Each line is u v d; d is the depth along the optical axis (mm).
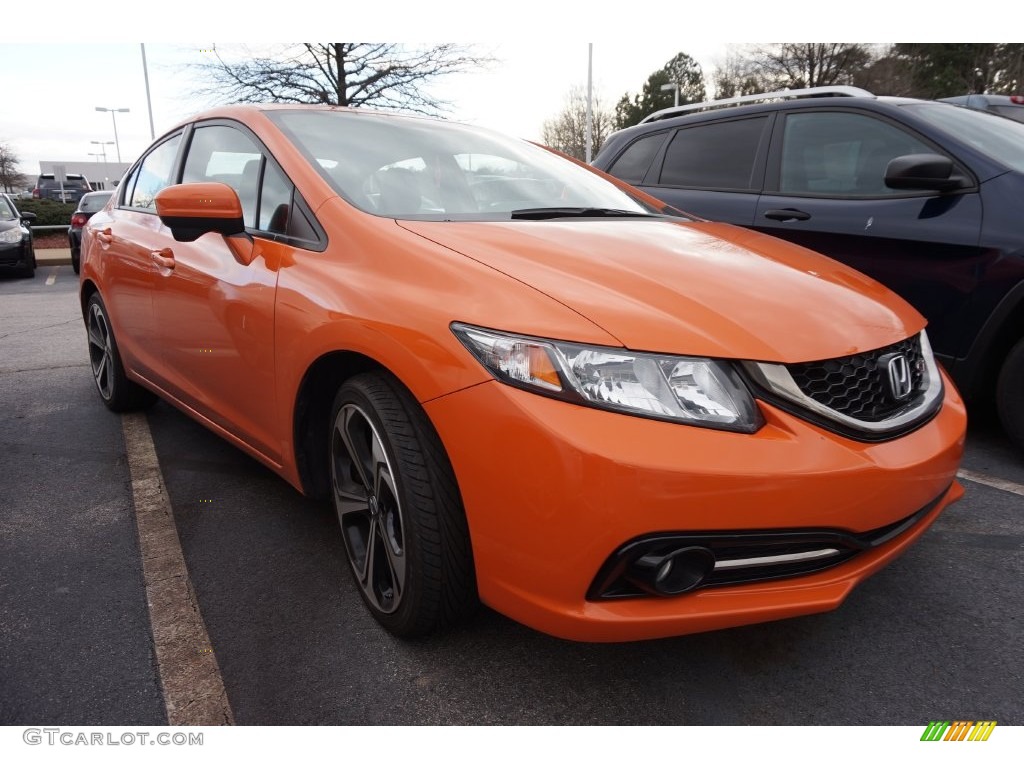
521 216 2324
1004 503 2732
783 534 1520
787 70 28203
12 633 1963
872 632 1987
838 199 3766
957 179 3234
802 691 1765
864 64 27047
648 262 1882
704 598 1578
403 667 1835
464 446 1583
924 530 1851
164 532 2543
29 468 3119
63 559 2355
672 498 1439
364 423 1925
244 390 2412
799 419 1576
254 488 2906
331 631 1981
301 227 2211
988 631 1986
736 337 1596
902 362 1814
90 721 1646
